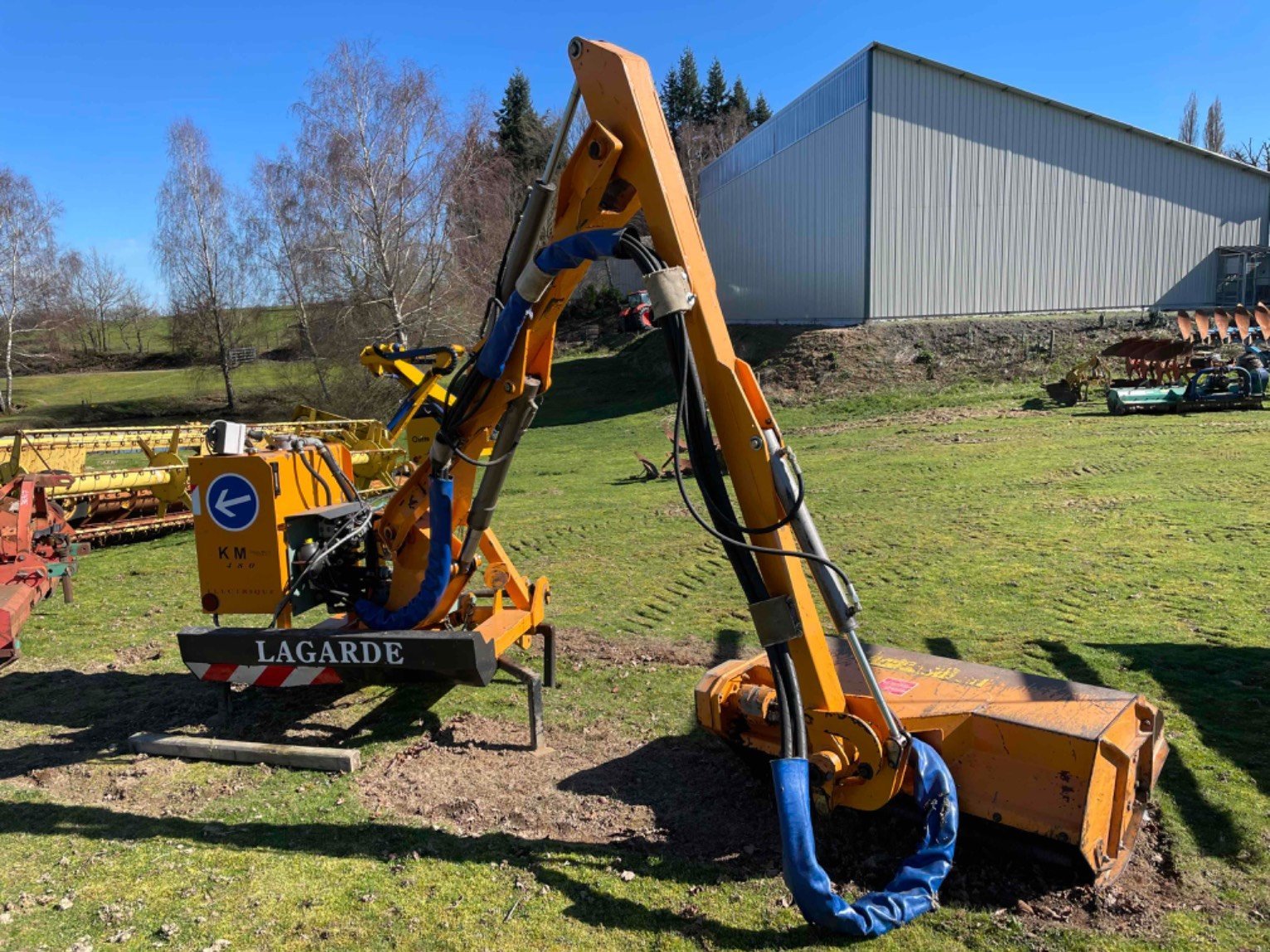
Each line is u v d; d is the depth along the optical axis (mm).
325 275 28906
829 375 23672
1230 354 22703
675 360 3141
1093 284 27203
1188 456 12664
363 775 4469
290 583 4895
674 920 3098
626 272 49438
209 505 4891
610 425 24734
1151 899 3105
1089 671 5230
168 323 53938
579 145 3395
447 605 4867
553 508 12492
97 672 6320
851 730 3213
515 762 4555
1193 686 4934
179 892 3393
